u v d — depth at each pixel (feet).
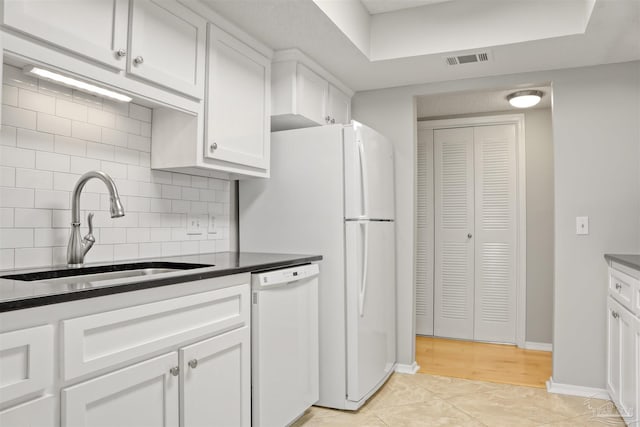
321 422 8.10
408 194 11.23
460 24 8.98
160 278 4.90
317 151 8.97
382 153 10.07
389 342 10.35
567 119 9.80
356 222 8.64
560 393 9.57
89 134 6.43
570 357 9.59
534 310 13.46
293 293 7.58
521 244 13.67
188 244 8.27
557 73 9.98
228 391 6.05
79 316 4.09
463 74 10.42
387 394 9.55
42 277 5.38
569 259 9.66
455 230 14.52
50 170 5.92
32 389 3.68
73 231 5.92
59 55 4.92
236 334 6.21
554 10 8.34
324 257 8.82
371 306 9.20
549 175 13.48
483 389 9.85
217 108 7.27
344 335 8.64
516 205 13.83
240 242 9.55
